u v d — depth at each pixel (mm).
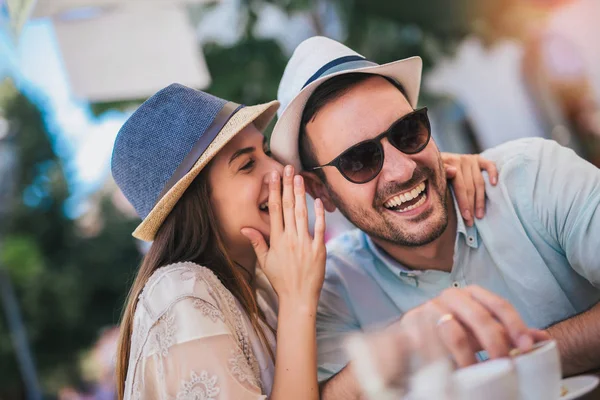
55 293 7531
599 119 8039
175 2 3238
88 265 8078
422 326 1108
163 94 2125
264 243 2021
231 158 2057
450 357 1147
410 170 2068
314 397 1827
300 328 1879
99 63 3303
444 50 6359
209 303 1841
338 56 2178
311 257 1935
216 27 5938
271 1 5883
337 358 2289
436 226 2127
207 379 1721
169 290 1853
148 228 2072
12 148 8492
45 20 3191
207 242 2047
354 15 5855
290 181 2020
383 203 2143
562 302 2244
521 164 2279
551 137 8625
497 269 2285
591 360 1791
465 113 9164
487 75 8922
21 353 6953
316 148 2195
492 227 2270
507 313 1184
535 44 7812
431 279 2311
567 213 2150
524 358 1104
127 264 8250
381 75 2188
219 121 2055
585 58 7738
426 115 2111
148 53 3330
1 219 8211
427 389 1048
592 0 7523
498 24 6273
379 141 2084
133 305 2008
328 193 2285
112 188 8656
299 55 2287
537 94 8508
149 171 2088
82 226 8477
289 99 2281
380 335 1118
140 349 1808
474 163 2344
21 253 7477
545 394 1104
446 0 5543
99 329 7848
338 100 2131
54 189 8414
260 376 1964
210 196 2068
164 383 1742
